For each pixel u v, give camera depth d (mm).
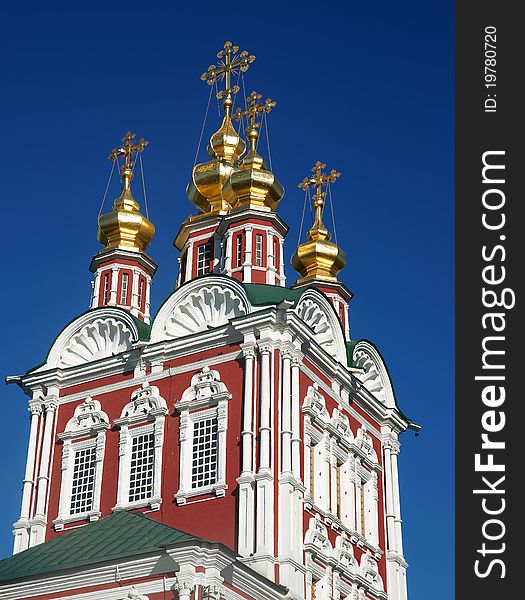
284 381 48938
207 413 50031
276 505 46344
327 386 53000
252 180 58812
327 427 51469
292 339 50031
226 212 60094
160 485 49406
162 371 52219
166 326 53344
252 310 50875
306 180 68312
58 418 54250
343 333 56188
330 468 51188
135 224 62281
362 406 56219
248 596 42219
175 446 50188
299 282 64625
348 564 50750
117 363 53625
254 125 61438
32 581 41938
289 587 44719
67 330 55875
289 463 47344
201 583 39625
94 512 50594
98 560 41156
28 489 52781
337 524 50500
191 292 53250
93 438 52875
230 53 65875
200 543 39875
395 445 57750
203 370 50938
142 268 61688
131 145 65250
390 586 53938
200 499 48156
